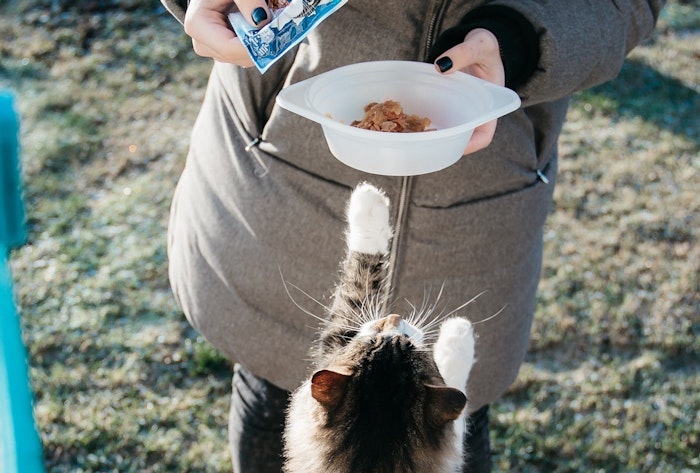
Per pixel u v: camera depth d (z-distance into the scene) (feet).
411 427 5.65
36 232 13.51
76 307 12.22
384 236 6.18
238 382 7.20
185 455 10.25
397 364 5.85
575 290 12.71
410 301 6.48
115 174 14.99
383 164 5.07
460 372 6.22
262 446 7.02
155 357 11.53
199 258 6.82
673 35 20.38
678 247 13.66
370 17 5.89
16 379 3.62
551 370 11.53
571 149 16.06
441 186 6.07
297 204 6.25
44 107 16.53
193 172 6.96
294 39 4.89
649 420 10.76
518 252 6.52
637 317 12.26
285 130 6.10
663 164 15.72
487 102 5.22
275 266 6.42
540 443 10.43
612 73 6.24
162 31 19.22
